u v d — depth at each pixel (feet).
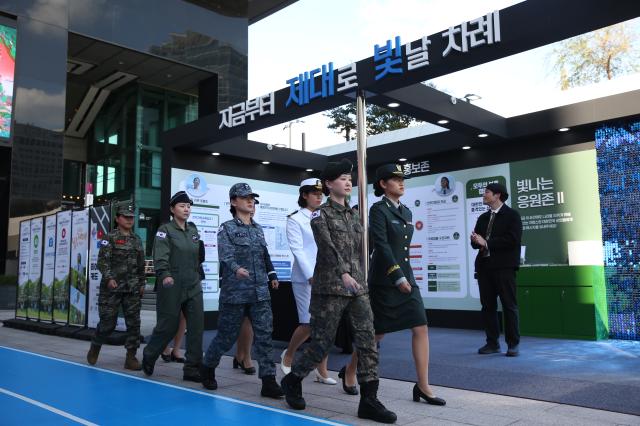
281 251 34.35
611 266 24.29
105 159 83.25
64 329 28.76
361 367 11.76
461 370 16.52
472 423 11.12
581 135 25.89
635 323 23.36
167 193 29.99
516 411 12.03
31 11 58.18
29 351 22.97
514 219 19.72
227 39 70.44
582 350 20.51
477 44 18.20
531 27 17.11
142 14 63.87
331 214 12.21
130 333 18.56
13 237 56.13
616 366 17.11
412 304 12.57
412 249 31.58
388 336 25.26
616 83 26.17
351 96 22.03
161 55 64.90
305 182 16.49
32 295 33.60
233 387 15.17
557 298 24.39
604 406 12.20
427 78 20.24
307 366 12.21
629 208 24.00
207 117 28.04
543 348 21.11
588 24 16.51
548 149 26.89
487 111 26.32
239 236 14.44
